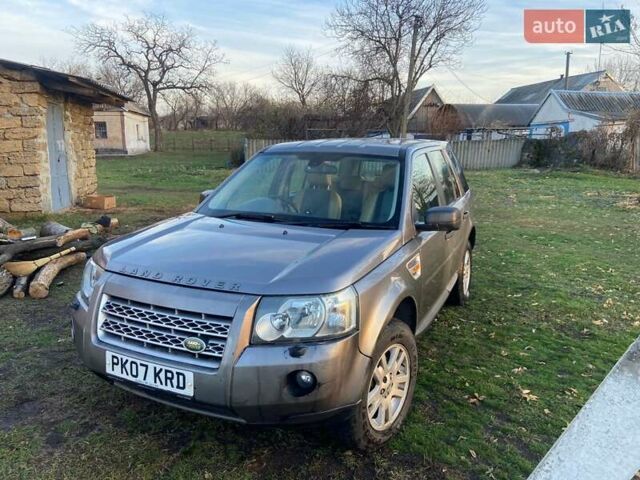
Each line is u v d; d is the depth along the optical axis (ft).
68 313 15.58
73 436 9.44
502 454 9.24
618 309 17.17
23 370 11.87
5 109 30.48
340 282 8.05
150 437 9.45
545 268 22.56
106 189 52.24
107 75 175.83
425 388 11.53
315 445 9.32
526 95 194.39
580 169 75.20
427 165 13.79
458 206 15.30
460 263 15.99
